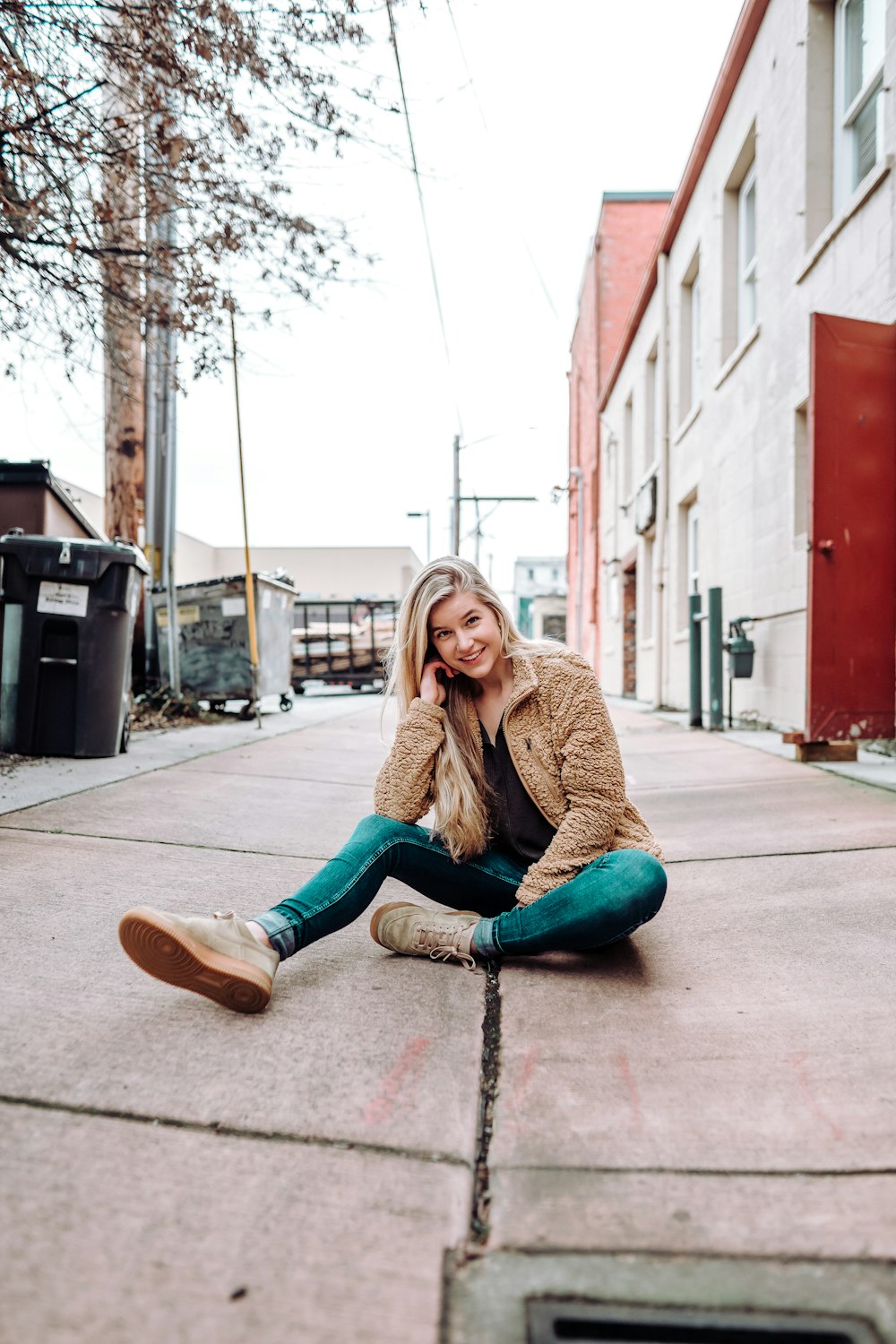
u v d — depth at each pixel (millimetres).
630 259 18578
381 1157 1368
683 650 10875
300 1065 1649
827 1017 1883
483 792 2311
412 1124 1461
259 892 2756
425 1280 1111
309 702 14117
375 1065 1660
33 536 5227
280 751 6309
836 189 6449
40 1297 1056
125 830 3484
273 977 1884
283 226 4809
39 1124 1419
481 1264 1146
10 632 5180
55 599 5145
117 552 5184
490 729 2309
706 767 5668
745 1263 1149
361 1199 1264
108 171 4594
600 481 18812
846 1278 1123
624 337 14438
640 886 2039
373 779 5254
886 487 5266
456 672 2326
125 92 4332
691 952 2297
